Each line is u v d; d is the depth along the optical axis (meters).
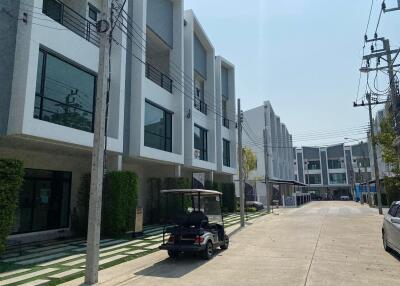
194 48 27.92
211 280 8.20
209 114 29.94
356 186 72.06
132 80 18.41
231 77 35.91
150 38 22.05
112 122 15.95
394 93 20.84
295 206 47.50
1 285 7.77
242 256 11.21
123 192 15.54
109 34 10.14
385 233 11.86
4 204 10.12
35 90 11.70
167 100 22.09
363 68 21.14
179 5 24.02
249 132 53.78
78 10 15.77
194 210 11.73
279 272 8.94
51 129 12.02
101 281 8.17
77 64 14.05
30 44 11.42
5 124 11.12
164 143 21.58
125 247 12.93
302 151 92.06
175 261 10.49
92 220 8.12
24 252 11.73
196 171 28.78
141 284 7.89
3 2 11.23
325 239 14.88
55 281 8.12
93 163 8.41
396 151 27.00
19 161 10.71
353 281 8.03
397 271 9.01
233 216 28.58
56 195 15.56
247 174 44.06
